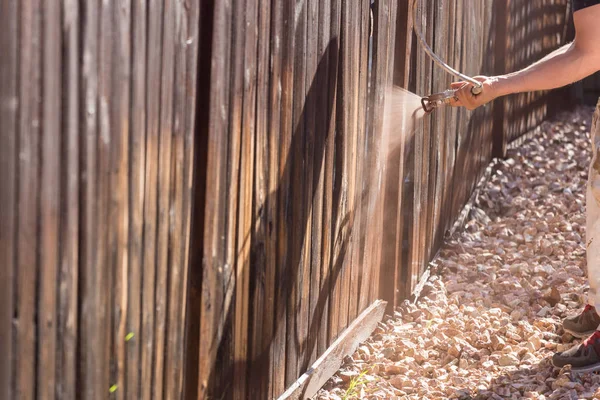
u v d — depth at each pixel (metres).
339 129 3.13
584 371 3.18
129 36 1.80
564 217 5.39
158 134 1.95
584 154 6.88
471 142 5.35
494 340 3.53
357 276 3.53
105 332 1.82
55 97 1.59
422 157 4.11
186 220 2.13
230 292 2.38
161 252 2.03
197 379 2.26
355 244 3.45
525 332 3.64
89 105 1.68
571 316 3.65
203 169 2.17
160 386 2.10
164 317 2.08
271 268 2.66
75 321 1.72
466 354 3.44
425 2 3.93
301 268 2.90
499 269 4.53
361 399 3.09
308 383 3.05
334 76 3.02
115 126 1.78
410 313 3.94
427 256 4.42
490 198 5.72
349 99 3.18
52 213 1.61
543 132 7.61
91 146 1.70
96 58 1.69
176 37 1.99
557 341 3.60
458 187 5.05
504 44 6.05
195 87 2.11
